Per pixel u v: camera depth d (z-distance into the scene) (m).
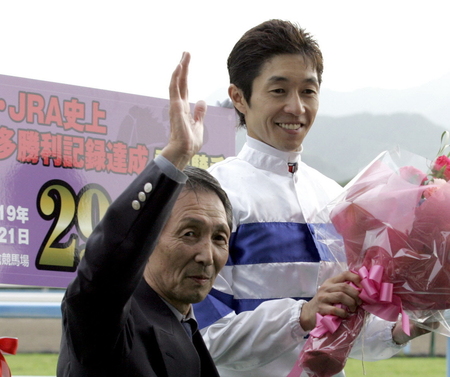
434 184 3.18
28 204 4.09
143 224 2.23
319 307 3.11
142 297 2.64
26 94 4.11
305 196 3.73
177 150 2.34
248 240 3.52
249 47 3.68
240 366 3.36
